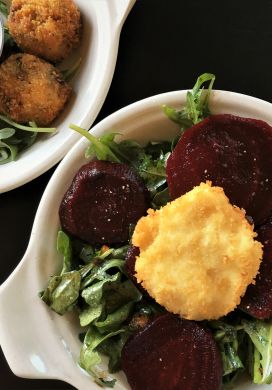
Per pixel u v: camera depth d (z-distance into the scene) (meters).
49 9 0.36
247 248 0.26
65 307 0.29
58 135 0.35
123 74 0.35
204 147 0.28
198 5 0.35
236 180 0.28
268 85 0.34
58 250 0.29
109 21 0.34
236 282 0.27
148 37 0.35
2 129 0.36
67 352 0.28
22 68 0.36
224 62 0.34
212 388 0.27
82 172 0.29
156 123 0.30
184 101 0.29
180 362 0.28
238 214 0.27
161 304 0.27
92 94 0.34
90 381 0.28
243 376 0.29
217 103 0.29
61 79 0.36
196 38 0.35
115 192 0.29
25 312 0.28
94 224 0.29
